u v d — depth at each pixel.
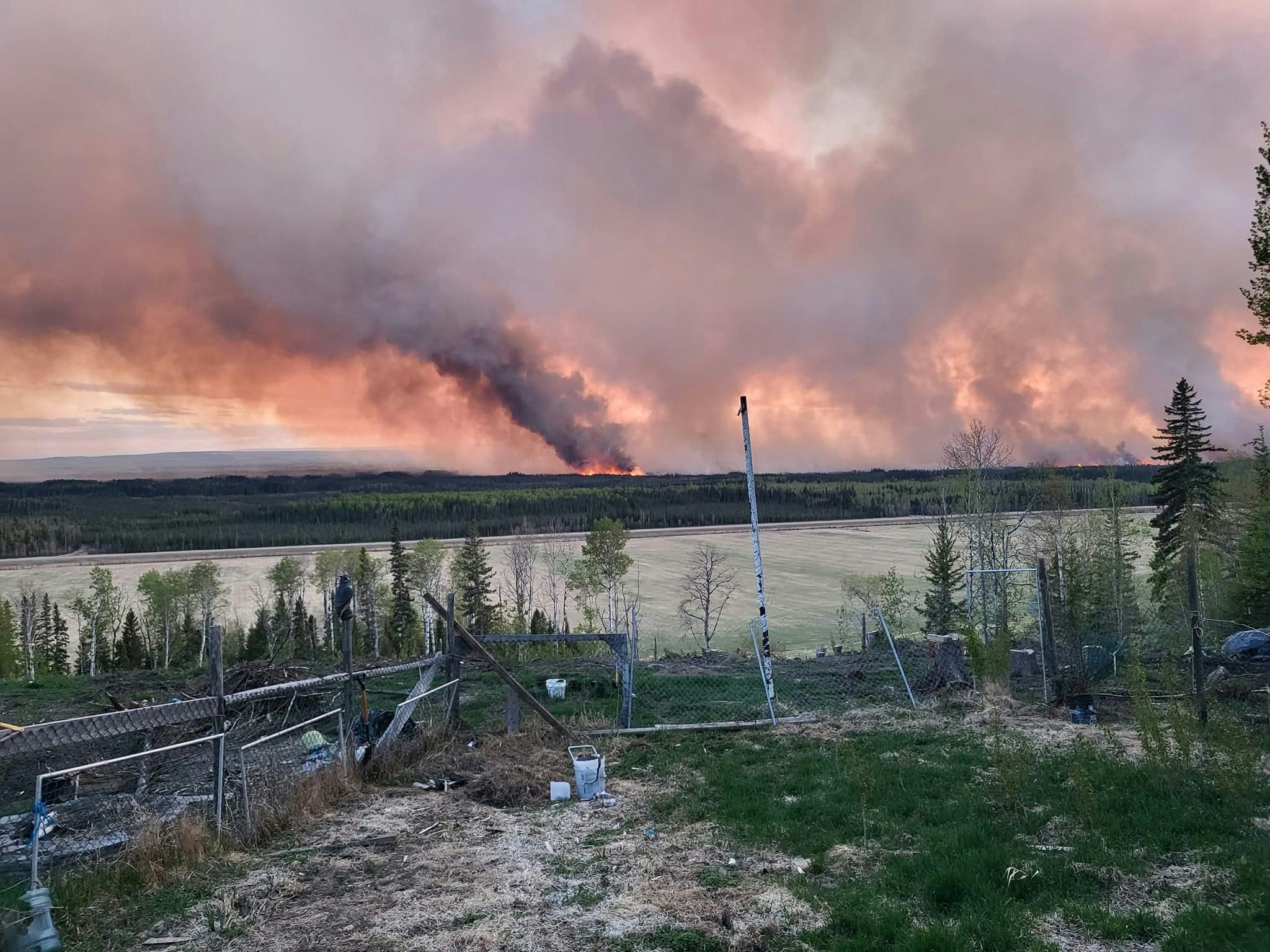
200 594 79.50
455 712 10.55
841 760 8.75
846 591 80.06
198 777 8.89
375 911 5.09
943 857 5.53
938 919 4.75
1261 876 4.78
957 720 10.77
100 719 5.35
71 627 89.81
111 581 79.69
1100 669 13.30
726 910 4.98
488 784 8.02
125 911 5.11
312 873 5.77
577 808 7.44
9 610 70.38
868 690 13.64
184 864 5.80
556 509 191.00
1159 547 43.28
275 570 88.94
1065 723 10.28
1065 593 20.27
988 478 45.47
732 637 69.69
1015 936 4.35
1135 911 4.65
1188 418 42.03
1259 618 20.98
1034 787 7.05
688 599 73.56
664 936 4.62
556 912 5.02
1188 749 6.83
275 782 7.68
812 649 58.84
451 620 10.48
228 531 168.50
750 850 6.16
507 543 145.12
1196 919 4.34
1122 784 6.91
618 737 10.41
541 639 11.07
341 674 8.38
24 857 6.10
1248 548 21.91
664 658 20.75
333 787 7.66
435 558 80.88
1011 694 12.31
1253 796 6.26
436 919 4.96
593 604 89.31
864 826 6.41
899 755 8.94
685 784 8.20
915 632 48.69
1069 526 43.44
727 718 11.89
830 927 4.72
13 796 8.31
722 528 182.75
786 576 107.19
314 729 11.88
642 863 5.88
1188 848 5.52
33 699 15.83
